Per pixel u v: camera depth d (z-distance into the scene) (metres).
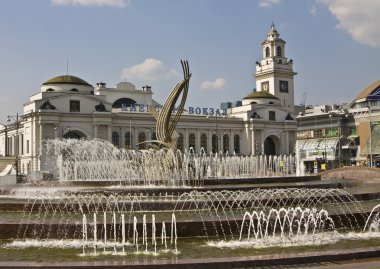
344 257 15.07
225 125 129.75
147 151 41.03
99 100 109.12
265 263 14.40
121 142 113.25
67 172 76.31
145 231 19.28
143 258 16.02
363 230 21.02
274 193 28.94
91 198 27.72
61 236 19.41
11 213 25.06
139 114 115.38
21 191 33.72
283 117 136.88
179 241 18.83
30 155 102.69
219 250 17.19
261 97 138.00
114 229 19.34
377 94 91.38
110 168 69.88
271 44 149.25
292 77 151.50
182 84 39.97
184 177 39.44
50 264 14.05
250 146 130.88
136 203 25.08
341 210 23.09
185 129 123.50
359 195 28.62
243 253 16.69
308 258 14.73
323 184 34.06
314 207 25.59
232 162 94.62
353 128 122.69
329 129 127.75
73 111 106.06
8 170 72.00
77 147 102.62
